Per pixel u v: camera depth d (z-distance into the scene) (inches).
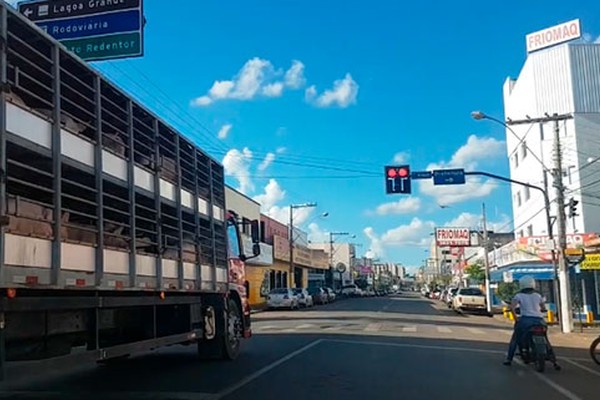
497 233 2984.7
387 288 5920.3
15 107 255.6
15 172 257.0
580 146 1529.3
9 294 252.2
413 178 1010.1
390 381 466.0
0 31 249.0
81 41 667.4
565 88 1569.9
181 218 455.2
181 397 396.8
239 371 514.6
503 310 1615.4
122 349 379.6
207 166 529.0
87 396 399.9
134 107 379.6
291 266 2468.0
